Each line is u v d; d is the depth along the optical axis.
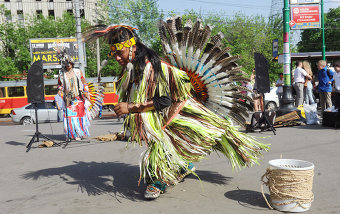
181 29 3.18
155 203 2.96
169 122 2.98
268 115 7.24
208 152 3.33
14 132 9.64
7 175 4.23
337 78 7.29
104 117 18.41
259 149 3.41
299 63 9.44
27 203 3.10
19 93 23.72
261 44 29.95
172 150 2.88
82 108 6.91
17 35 34.09
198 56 3.09
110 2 31.97
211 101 3.42
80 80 6.78
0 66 30.97
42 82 6.70
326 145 5.36
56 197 3.25
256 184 3.44
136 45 2.89
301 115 8.28
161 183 3.01
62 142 6.88
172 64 3.23
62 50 6.70
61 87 6.83
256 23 30.64
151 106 2.87
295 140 5.94
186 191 3.27
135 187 3.50
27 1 47.72
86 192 3.37
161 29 3.17
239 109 3.41
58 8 48.38
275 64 29.20
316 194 3.04
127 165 4.61
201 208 2.80
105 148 6.00
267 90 7.12
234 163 3.36
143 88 2.85
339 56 17.44
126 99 3.08
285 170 2.62
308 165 2.75
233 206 2.83
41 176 4.12
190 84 3.27
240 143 3.29
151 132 2.86
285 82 8.51
